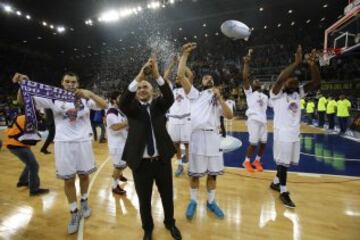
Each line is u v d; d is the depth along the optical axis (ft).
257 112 13.28
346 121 26.02
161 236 7.54
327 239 7.25
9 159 17.70
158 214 8.92
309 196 10.23
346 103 25.88
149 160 6.94
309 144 21.15
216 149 8.46
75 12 53.36
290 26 64.44
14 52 69.36
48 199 10.48
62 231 7.97
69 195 8.02
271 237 7.37
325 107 32.19
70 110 7.96
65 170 7.75
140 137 6.84
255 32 68.08
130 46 72.74
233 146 20.81
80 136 8.11
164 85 6.92
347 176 12.67
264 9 54.65
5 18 52.90
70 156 7.84
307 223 8.13
